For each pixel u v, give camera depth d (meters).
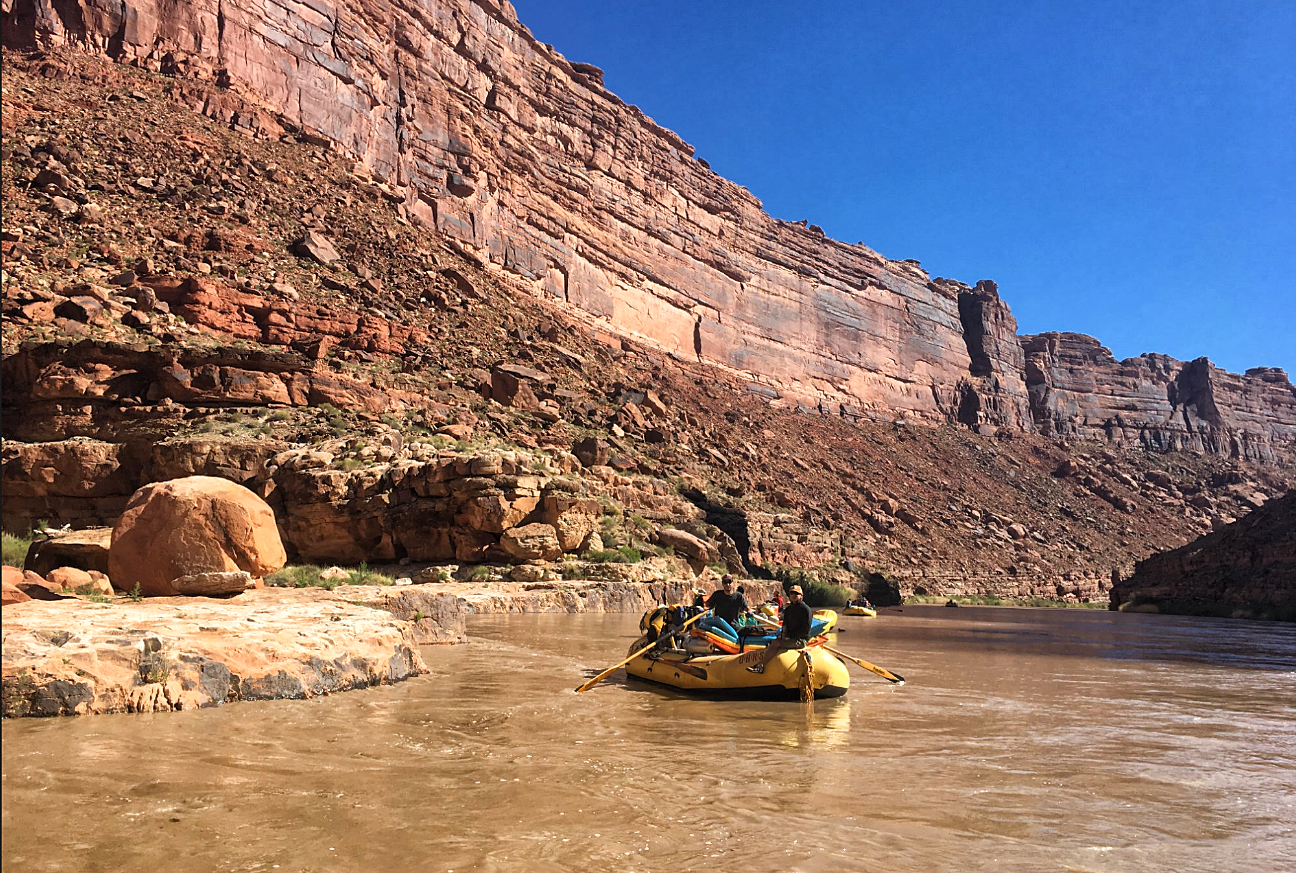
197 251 39.25
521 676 10.80
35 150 39.53
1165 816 5.50
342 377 32.34
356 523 26.28
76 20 46.16
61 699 6.95
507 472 27.28
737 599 11.90
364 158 56.03
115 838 4.54
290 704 8.09
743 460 58.28
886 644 18.59
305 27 54.44
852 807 5.52
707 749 7.09
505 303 55.44
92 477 26.45
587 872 4.29
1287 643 21.67
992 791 5.99
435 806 5.26
